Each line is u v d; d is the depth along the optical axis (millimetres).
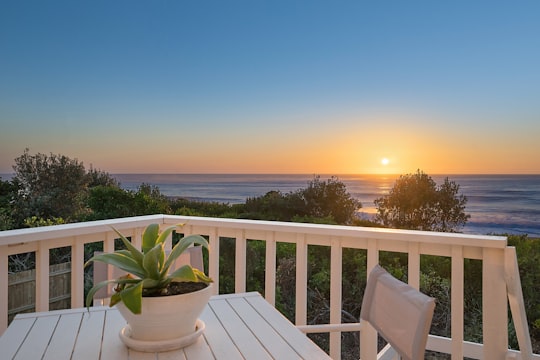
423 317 1185
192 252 1799
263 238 2484
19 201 10773
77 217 10781
